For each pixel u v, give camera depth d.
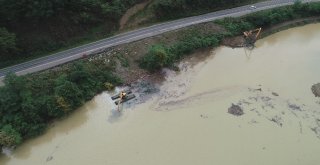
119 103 57.59
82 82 58.72
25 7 60.28
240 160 48.94
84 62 62.00
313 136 52.81
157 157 49.28
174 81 63.62
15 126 51.22
